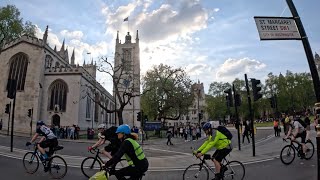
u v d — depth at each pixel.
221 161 8.09
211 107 102.31
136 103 79.69
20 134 37.28
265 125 55.62
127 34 88.81
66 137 36.84
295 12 6.73
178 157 16.05
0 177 9.30
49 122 45.78
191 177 7.89
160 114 50.03
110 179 8.85
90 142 29.92
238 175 8.24
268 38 6.47
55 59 54.44
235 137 32.47
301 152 11.77
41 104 46.41
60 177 9.32
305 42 6.51
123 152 5.39
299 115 11.93
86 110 50.66
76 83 46.84
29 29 54.97
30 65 46.56
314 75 6.26
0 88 46.41
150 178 9.77
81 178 9.35
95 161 9.57
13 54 47.16
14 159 13.43
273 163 12.00
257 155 15.01
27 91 45.56
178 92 48.72
